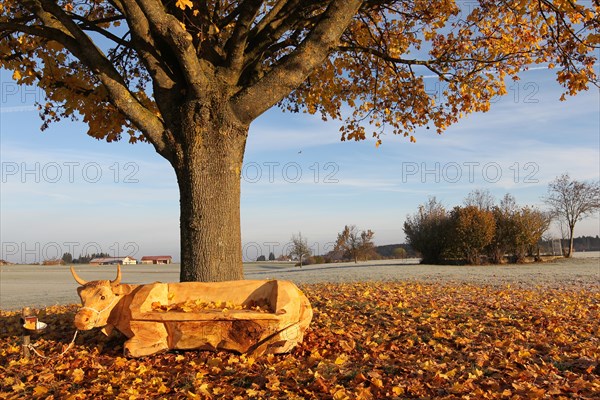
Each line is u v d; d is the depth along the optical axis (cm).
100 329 764
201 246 766
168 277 3466
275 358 648
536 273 2506
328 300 1135
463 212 3800
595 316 1030
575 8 901
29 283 3250
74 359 663
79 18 892
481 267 3303
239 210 805
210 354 658
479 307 1090
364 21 1215
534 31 1141
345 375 570
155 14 691
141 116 783
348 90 1305
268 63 1160
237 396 516
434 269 3084
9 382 581
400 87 1273
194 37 851
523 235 3738
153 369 617
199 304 696
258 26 925
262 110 787
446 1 1138
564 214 4406
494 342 741
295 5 938
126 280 3147
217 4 974
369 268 3394
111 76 773
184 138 781
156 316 655
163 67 805
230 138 784
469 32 1178
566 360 647
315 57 771
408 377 566
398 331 806
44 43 964
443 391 520
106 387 550
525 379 553
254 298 715
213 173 777
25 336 676
